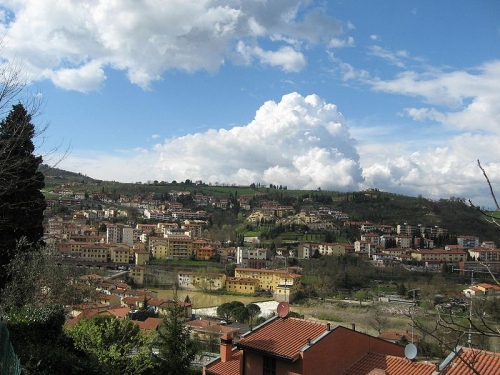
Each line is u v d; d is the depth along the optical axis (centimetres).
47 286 4094
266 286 18112
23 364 1781
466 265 18138
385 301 14200
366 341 2642
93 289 5103
